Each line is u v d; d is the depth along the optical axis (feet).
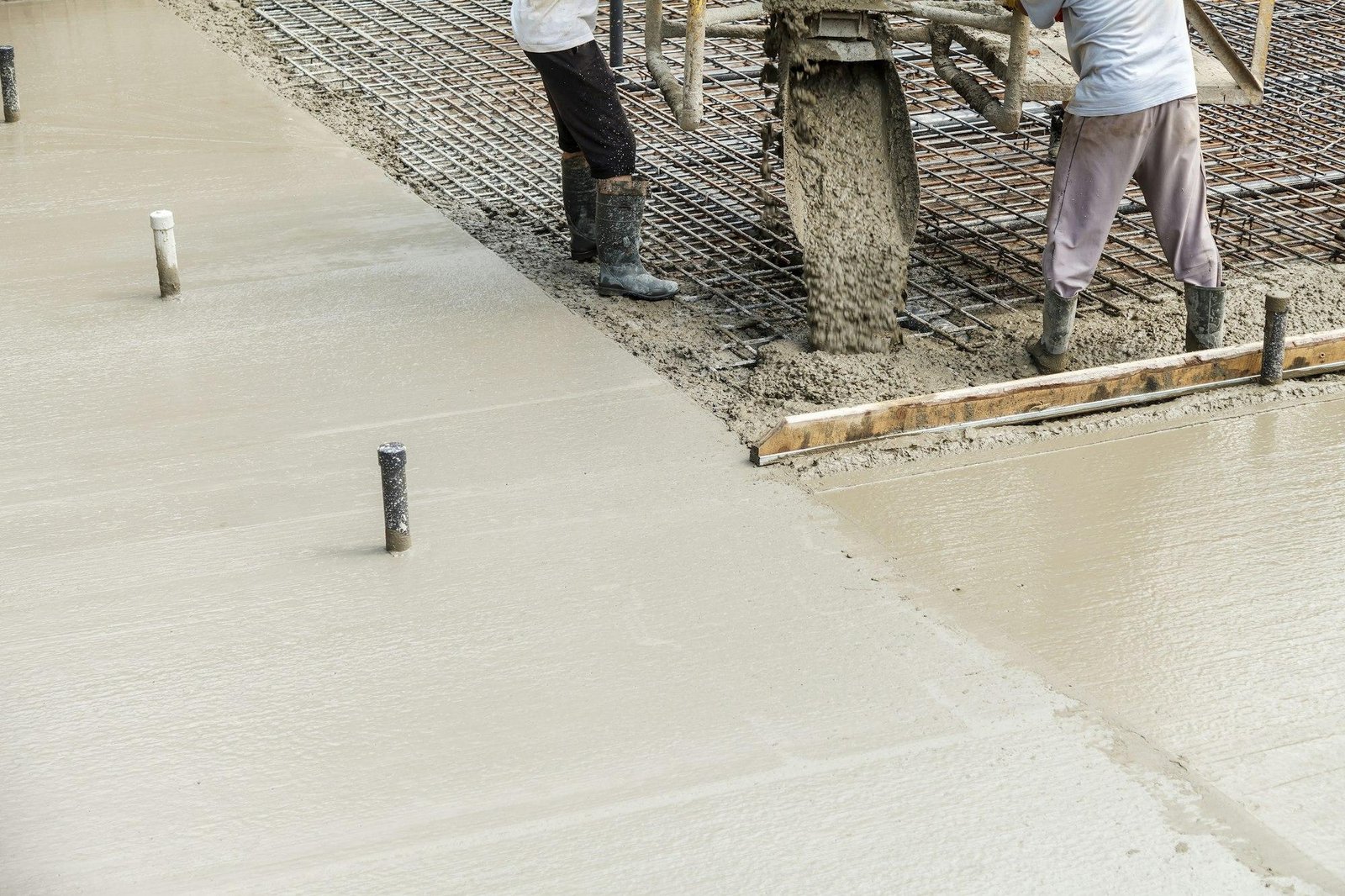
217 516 14.71
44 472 15.53
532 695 11.98
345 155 25.84
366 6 34.42
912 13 17.79
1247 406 17.03
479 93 29.04
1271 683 12.03
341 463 15.75
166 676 12.22
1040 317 19.77
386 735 11.50
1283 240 22.22
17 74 29.78
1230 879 9.99
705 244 22.25
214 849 10.30
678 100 19.12
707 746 11.35
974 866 10.13
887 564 13.84
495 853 10.27
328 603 13.25
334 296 20.16
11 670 12.26
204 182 24.48
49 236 22.22
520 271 21.25
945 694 11.94
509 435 16.33
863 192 18.69
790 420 15.65
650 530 14.43
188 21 33.40
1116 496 15.06
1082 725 11.55
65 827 10.50
